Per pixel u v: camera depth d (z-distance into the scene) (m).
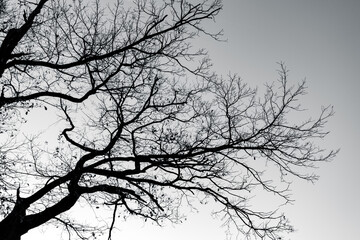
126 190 11.29
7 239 9.65
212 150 11.98
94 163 11.38
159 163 11.52
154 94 11.61
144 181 11.69
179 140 12.19
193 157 12.22
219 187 12.45
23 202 10.20
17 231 9.87
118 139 12.29
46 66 11.95
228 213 12.77
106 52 12.95
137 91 12.72
